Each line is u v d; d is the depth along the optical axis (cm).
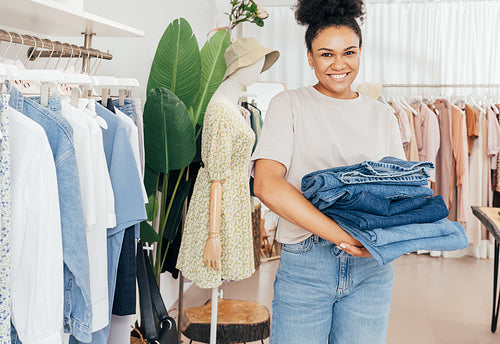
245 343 265
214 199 212
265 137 132
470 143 463
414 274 427
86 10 214
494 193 466
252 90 477
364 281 131
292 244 132
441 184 468
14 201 106
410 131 461
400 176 123
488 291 382
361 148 135
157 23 303
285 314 134
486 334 301
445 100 468
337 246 126
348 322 133
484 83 489
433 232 118
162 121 205
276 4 524
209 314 259
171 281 348
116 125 149
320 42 128
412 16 501
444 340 291
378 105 140
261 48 226
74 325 121
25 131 107
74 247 115
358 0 126
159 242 251
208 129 217
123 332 173
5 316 102
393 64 508
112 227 139
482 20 485
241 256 224
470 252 491
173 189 271
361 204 116
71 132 117
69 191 114
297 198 120
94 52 162
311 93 137
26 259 107
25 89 137
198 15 397
